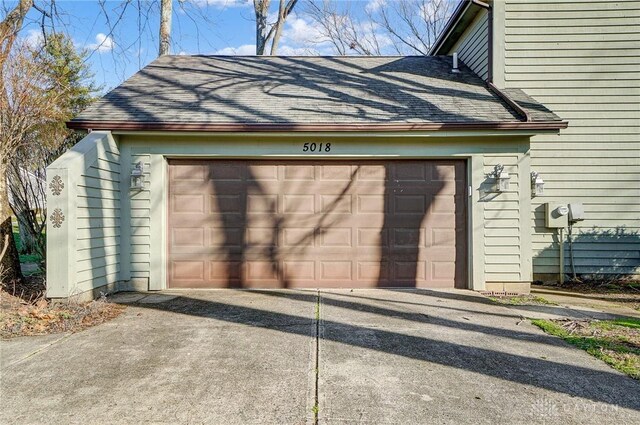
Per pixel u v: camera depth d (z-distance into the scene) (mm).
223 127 5992
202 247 6449
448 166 6496
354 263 6480
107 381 3027
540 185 6559
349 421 2498
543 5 7293
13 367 3275
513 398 2828
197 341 3910
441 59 9438
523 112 6020
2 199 5926
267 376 3125
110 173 6035
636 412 2660
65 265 5020
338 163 6500
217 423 2461
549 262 7145
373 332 4227
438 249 6484
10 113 6480
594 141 7203
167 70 8633
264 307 5219
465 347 3812
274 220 6484
